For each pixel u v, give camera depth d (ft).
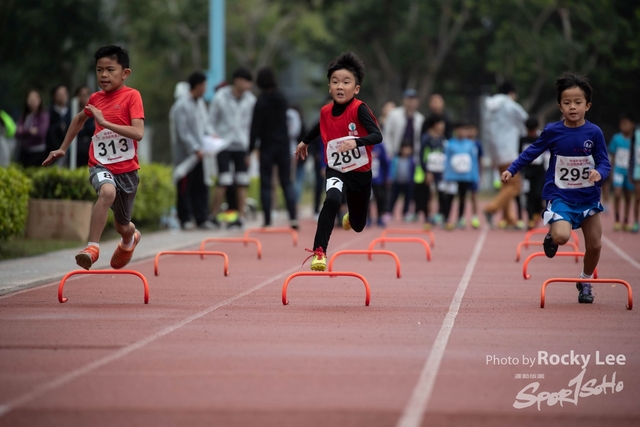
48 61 223.51
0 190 91.35
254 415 38.86
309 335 55.83
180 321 60.59
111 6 247.91
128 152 69.00
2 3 218.59
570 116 66.95
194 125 135.64
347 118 67.77
